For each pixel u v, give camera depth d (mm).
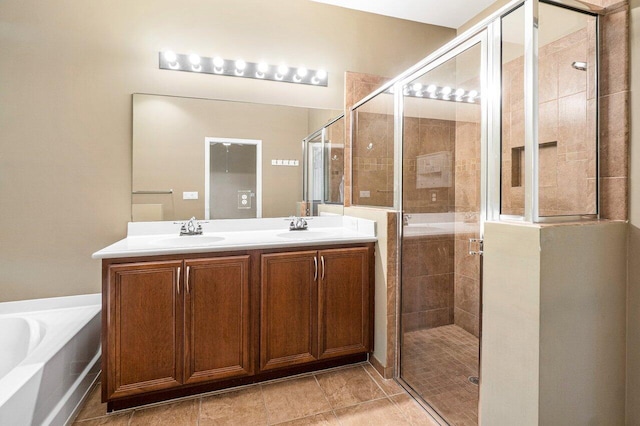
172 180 2314
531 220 1265
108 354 1639
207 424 1641
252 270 1901
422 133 2199
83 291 2172
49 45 2074
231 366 1856
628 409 1299
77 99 2133
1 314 1961
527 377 1158
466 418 1664
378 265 2170
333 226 2717
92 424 1628
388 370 2062
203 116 2377
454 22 2957
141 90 2250
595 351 1224
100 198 2189
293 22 2584
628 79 1248
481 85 1598
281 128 2561
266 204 2531
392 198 2271
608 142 1308
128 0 2211
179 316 1746
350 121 2729
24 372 1344
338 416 1720
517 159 1394
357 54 2770
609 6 1289
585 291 1198
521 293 1178
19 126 2039
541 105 1282
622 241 1267
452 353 2062
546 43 1299
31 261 2078
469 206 2070
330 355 2082
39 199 2082
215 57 2387
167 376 1735
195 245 1834
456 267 2201
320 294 2043
